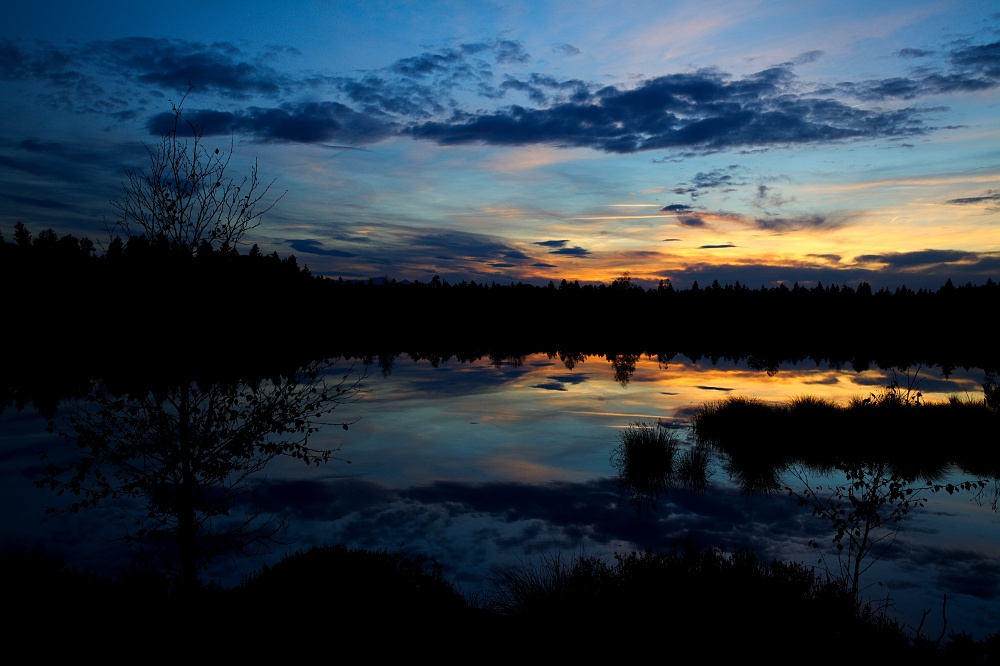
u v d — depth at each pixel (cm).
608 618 513
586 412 2166
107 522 904
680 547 893
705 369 3812
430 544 891
